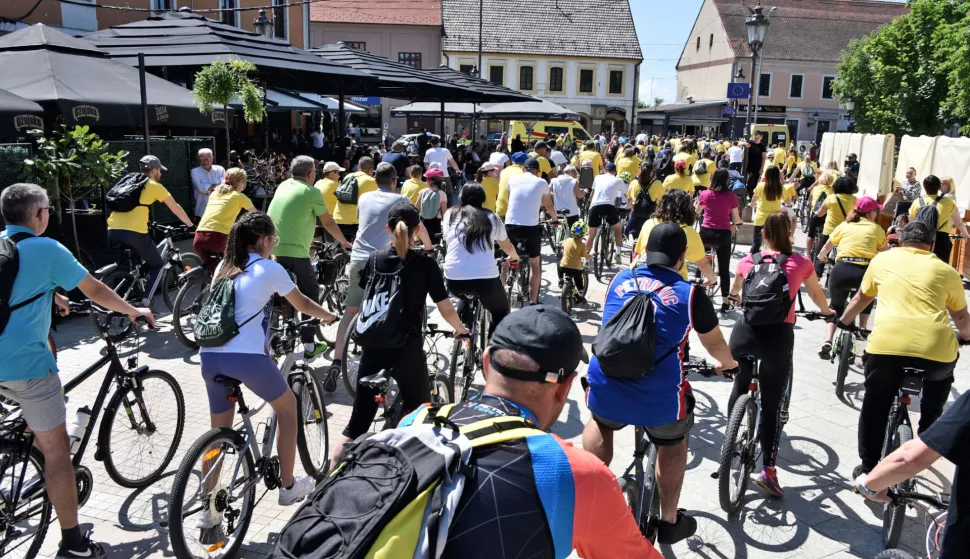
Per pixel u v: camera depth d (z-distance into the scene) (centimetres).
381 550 162
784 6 5662
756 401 468
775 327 457
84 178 834
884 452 448
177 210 783
